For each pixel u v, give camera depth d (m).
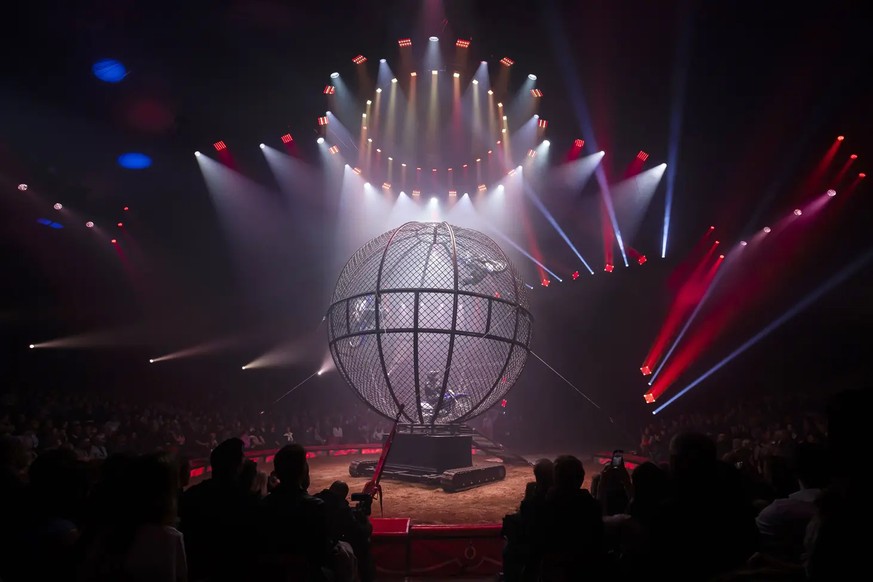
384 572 7.23
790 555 4.23
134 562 3.16
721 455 14.59
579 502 4.33
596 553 4.19
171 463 3.52
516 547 5.32
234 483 4.41
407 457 12.07
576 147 24.42
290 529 4.05
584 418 26.72
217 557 4.07
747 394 23.31
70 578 3.19
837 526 2.50
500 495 10.84
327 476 13.20
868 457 2.47
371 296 11.40
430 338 11.46
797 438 14.41
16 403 18.12
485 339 11.49
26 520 3.88
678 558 3.31
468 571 7.31
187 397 23.86
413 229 11.82
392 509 9.65
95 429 14.33
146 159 23.12
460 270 11.51
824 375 22.11
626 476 5.92
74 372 23.23
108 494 3.45
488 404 12.07
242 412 21.86
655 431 19.45
